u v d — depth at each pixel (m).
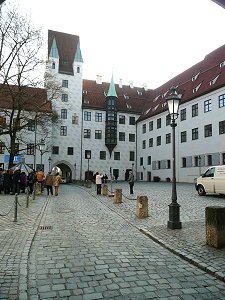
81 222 10.47
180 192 23.66
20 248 6.74
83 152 57.91
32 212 12.63
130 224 10.13
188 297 4.30
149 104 63.22
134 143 62.50
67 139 56.88
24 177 22.50
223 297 4.32
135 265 5.70
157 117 54.38
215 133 39.19
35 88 28.22
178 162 47.00
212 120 39.84
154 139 55.16
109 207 14.79
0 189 21.64
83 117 59.00
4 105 32.47
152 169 55.28
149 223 10.15
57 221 10.62
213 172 19.19
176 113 9.54
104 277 5.04
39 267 5.53
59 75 57.81
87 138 58.62
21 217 11.23
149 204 15.30
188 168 44.50
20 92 26.41
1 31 24.80
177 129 47.59
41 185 23.34
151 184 40.75
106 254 6.41
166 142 51.00
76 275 5.12
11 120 26.64
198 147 42.44
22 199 17.89
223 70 41.69
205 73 47.19
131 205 15.44
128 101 65.31
